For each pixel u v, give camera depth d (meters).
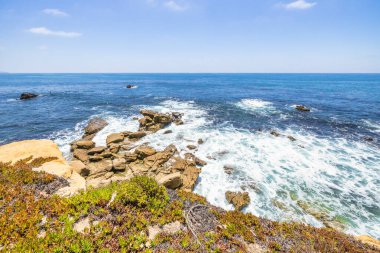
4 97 55.34
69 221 7.21
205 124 30.94
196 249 7.06
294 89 80.38
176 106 44.19
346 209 13.63
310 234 9.34
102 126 28.78
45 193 9.19
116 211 8.05
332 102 49.44
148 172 17.69
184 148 22.42
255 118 34.47
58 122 31.92
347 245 8.70
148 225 7.80
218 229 8.45
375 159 19.95
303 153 21.28
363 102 48.97
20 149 15.08
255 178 17.03
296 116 35.78
